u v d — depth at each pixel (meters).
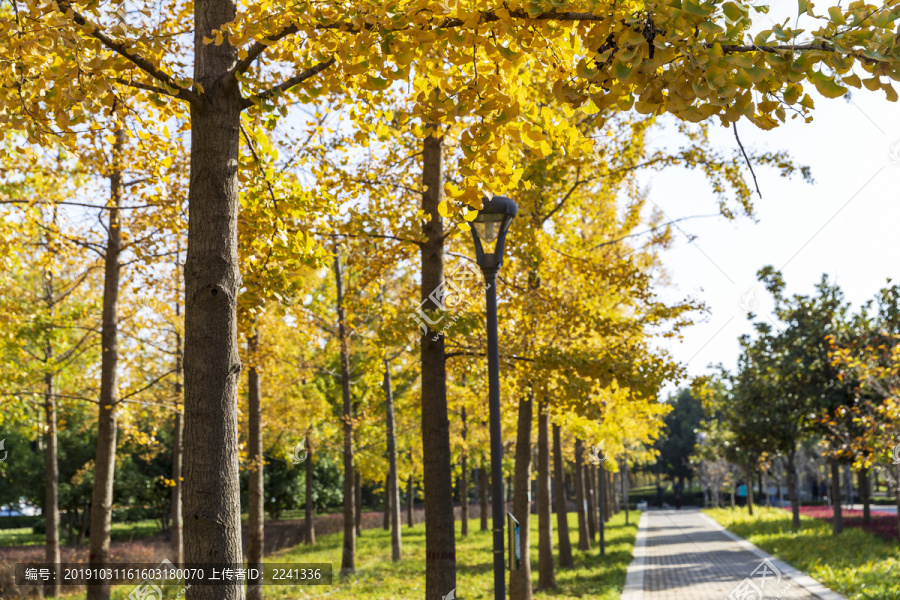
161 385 15.71
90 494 31.47
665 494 77.00
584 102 3.08
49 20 3.29
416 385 20.89
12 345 10.09
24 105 3.66
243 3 4.24
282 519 45.41
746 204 9.43
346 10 3.29
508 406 11.79
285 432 21.58
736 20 2.61
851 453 17.14
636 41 2.62
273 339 11.66
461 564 18.72
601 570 16.97
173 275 10.18
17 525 42.09
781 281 20.92
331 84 3.87
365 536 29.83
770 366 21.56
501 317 9.05
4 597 13.89
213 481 3.53
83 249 9.87
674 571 16.59
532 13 2.88
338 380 24.64
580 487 23.12
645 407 13.33
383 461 27.25
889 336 14.70
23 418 12.96
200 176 3.84
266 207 5.14
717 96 2.57
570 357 8.27
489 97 3.26
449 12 3.00
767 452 24.34
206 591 3.41
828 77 2.60
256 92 4.02
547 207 9.95
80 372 15.28
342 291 15.77
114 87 4.32
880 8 2.56
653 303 9.59
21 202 8.01
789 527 25.78
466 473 30.22
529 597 10.21
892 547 16.25
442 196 7.43
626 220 11.88
